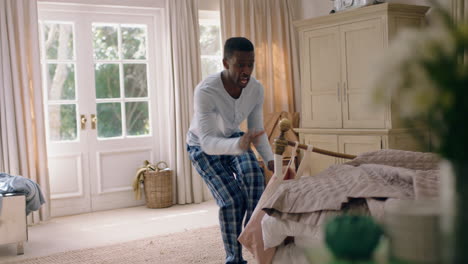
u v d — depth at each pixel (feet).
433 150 2.22
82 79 16.75
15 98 15.01
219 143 8.12
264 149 9.23
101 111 17.16
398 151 8.19
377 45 14.60
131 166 17.66
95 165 17.02
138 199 17.66
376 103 2.25
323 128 16.42
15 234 11.84
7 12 14.83
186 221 14.90
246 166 8.96
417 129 2.26
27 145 15.31
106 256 11.48
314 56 16.66
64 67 16.52
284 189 6.70
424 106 2.12
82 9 16.62
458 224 2.11
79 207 16.75
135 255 11.46
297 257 6.57
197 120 8.69
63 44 16.49
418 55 2.15
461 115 2.08
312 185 6.67
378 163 8.08
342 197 6.00
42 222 15.49
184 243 12.34
